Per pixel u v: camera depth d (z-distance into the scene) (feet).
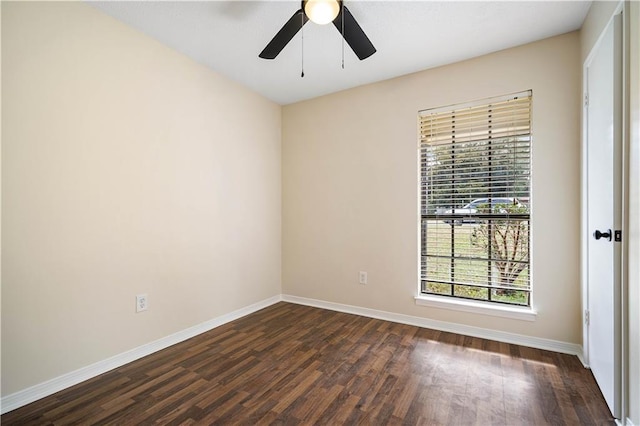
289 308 10.88
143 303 7.24
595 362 6.03
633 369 4.48
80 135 6.10
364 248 10.09
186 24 6.87
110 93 6.59
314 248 11.09
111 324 6.63
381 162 9.75
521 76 7.68
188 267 8.32
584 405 5.32
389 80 9.59
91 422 4.94
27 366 5.41
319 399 5.56
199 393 5.74
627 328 4.68
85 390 5.81
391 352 7.39
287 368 6.66
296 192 11.48
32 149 5.44
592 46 6.09
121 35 6.77
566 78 7.20
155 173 7.50
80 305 6.13
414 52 7.98
